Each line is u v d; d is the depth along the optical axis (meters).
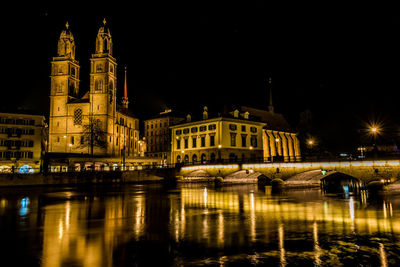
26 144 87.25
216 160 77.25
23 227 23.02
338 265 14.71
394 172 44.88
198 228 22.36
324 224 23.64
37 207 33.72
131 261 15.26
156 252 16.58
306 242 18.47
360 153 56.06
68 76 110.50
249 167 65.31
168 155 135.25
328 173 61.94
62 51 112.50
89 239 19.34
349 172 49.50
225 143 85.50
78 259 15.55
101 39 111.88
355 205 34.34
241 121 90.00
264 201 39.00
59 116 109.06
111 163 92.75
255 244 18.06
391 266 14.58
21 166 85.56
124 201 39.34
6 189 58.56
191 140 93.88
